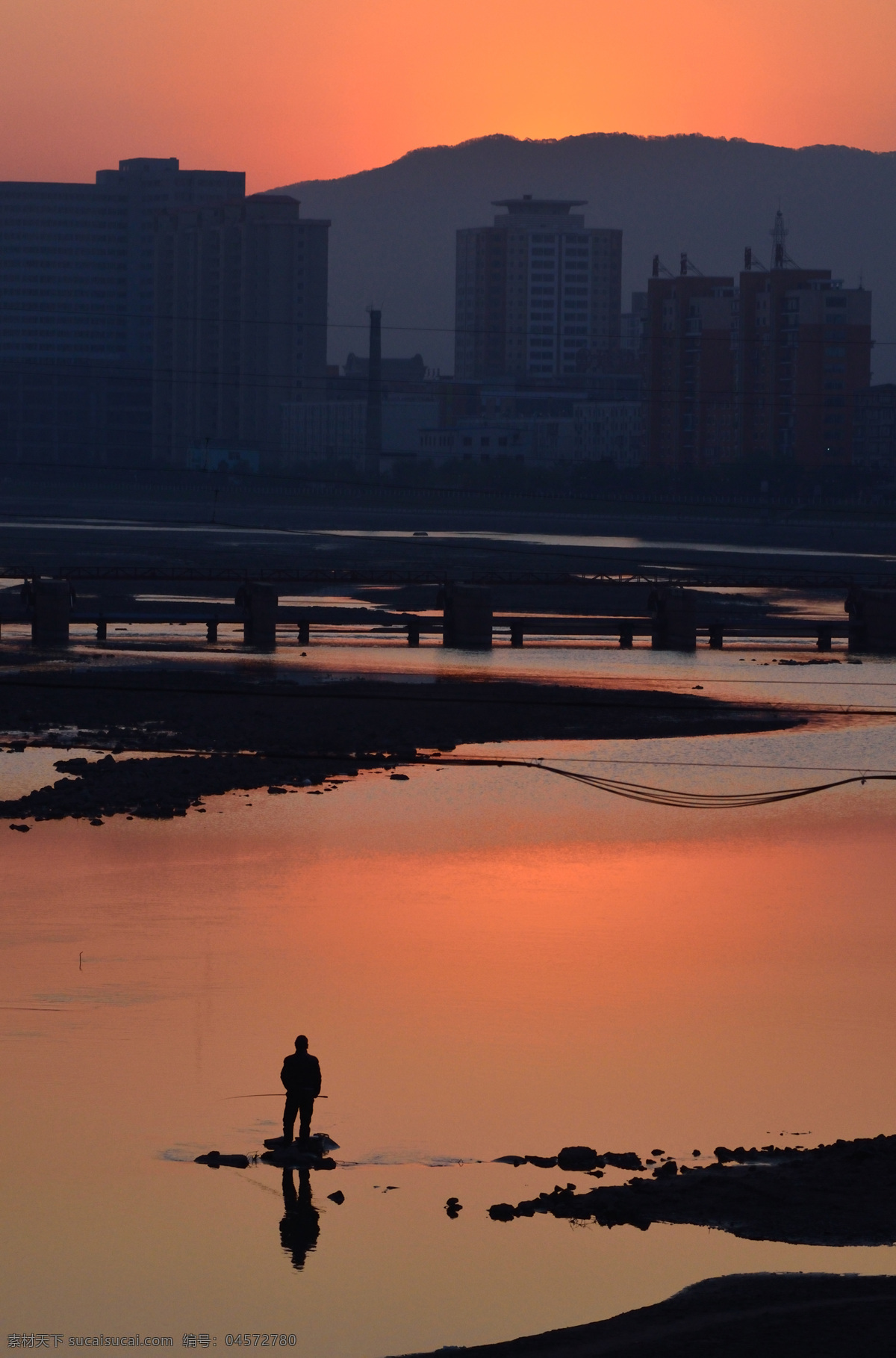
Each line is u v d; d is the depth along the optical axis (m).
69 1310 51.19
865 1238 54.56
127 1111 68.81
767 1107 70.50
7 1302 51.78
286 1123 65.25
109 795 136.75
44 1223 57.56
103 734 164.50
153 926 99.69
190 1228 56.94
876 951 96.94
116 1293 52.16
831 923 103.69
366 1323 49.66
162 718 173.12
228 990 86.81
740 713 187.75
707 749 166.38
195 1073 73.69
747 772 154.75
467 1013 83.50
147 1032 79.44
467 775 152.38
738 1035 80.50
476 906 106.56
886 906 108.50
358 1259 54.19
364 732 168.25
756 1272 51.97
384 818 133.25
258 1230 57.12
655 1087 72.88
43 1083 72.00
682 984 89.50
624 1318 48.53
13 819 128.38
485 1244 55.16
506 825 131.88
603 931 101.19
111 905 104.44
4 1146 64.75
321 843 123.81
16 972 89.50
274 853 120.06
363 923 101.88
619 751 164.12
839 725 182.00
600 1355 45.47
